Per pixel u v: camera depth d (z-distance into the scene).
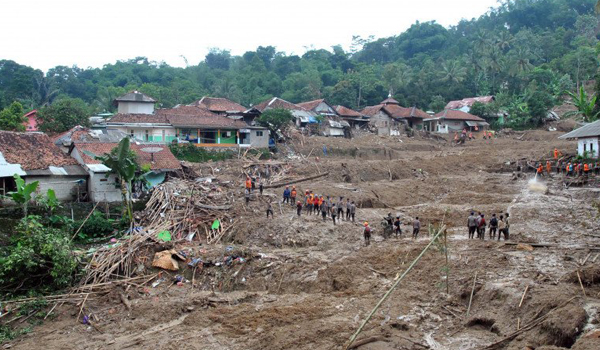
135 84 95.69
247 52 128.12
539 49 111.19
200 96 92.81
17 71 85.38
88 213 32.75
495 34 116.06
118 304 22.84
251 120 61.00
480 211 34.66
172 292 24.12
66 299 22.77
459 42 121.62
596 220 30.34
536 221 31.12
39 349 18.75
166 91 89.44
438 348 16.31
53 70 106.50
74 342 19.34
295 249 27.97
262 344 17.52
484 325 17.67
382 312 18.95
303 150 54.62
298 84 98.94
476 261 22.94
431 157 56.19
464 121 77.88
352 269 23.53
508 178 45.81
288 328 18.27
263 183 40.00
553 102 81.69
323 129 67.38
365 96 96.38
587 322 15.90
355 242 28.97
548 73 95.81
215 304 21.89
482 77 101.69
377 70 111.94
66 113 51.34
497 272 21.34
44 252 23.48
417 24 138.38
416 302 19.89
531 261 22.66
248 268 25.55
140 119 50.16
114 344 18.88
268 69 119.81
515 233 28.56
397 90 98.12
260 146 53.12
